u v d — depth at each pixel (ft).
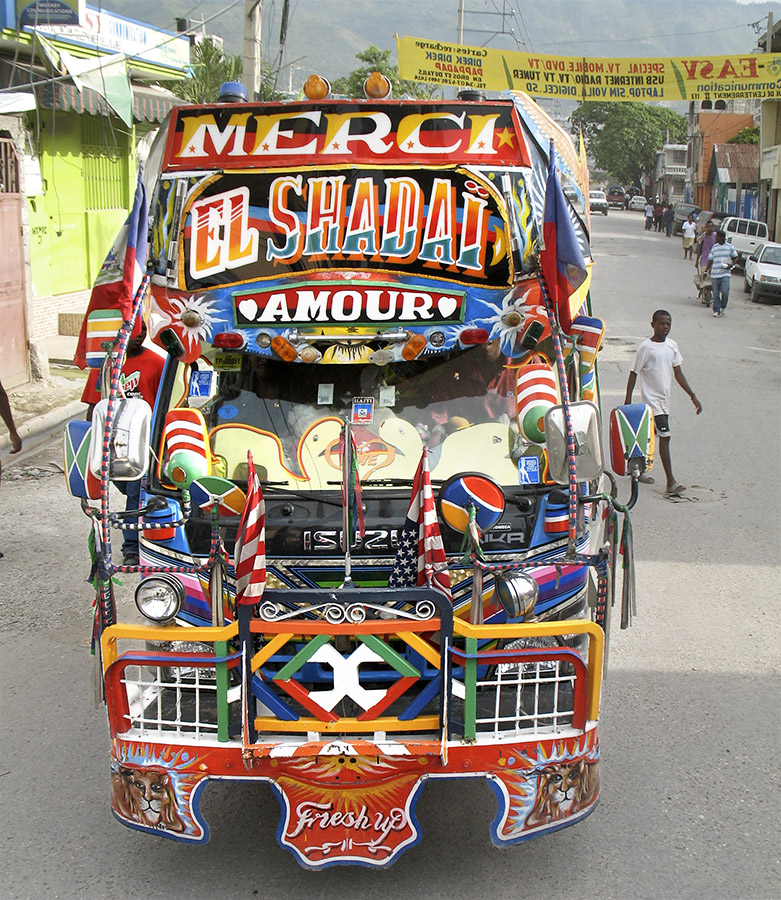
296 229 15.43
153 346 15.80
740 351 59.47
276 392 15.96
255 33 50.42
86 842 15.05
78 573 25.71
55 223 57.26
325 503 13.89
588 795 13.25
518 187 15.26
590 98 78.74
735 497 31.94
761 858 14.52
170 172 15.51
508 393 15.75
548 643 14.05
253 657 12.39
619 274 100.37
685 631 22.25
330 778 12.76
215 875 14.24
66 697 19.49
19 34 45.34
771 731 18.10
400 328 15.53
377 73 15.29
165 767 12.91
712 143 191.11
